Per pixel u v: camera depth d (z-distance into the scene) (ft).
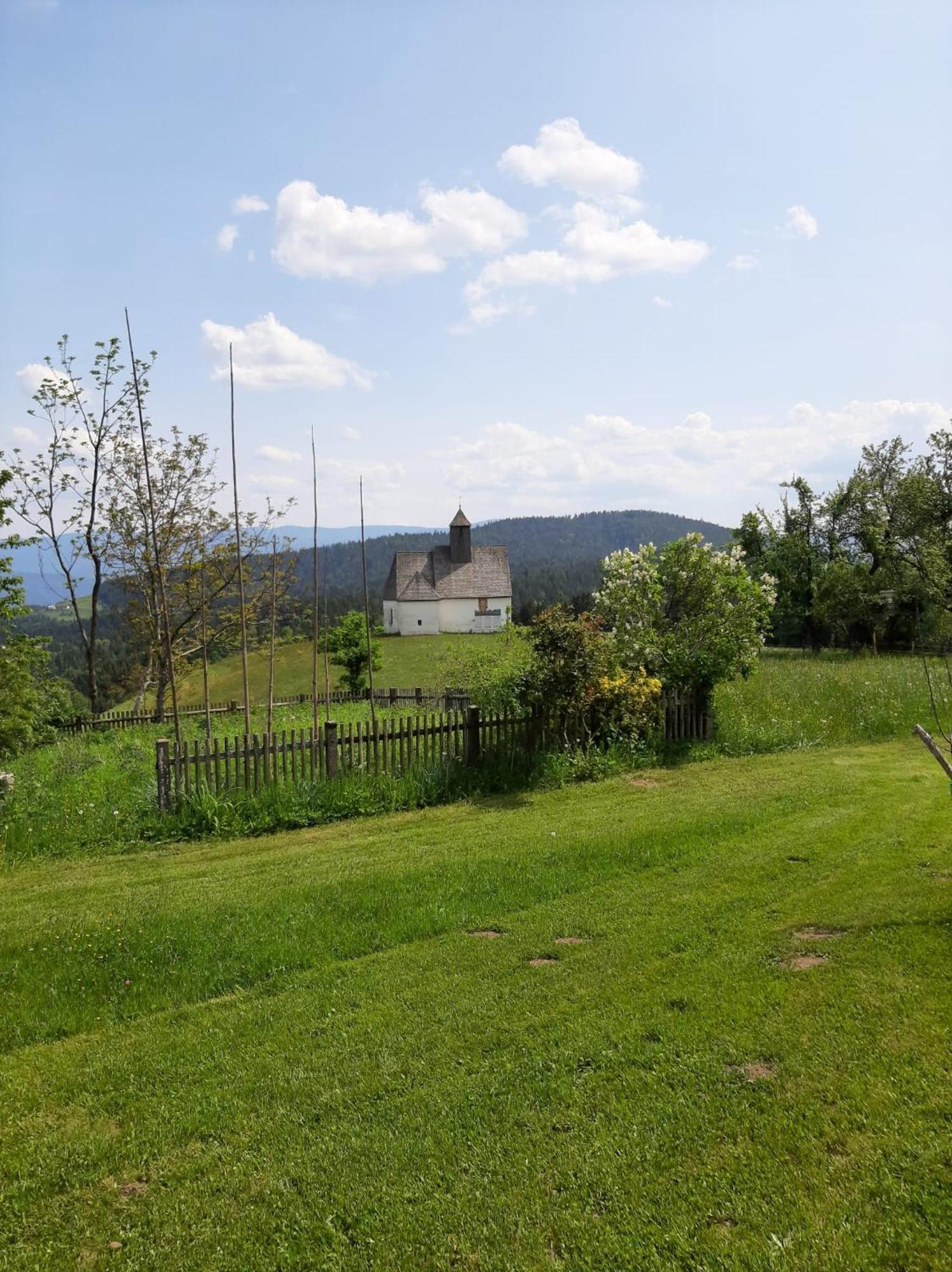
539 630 41.29
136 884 26.12
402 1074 13.73
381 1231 10.27
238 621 84.17
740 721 48.21
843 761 41.09
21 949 19.75
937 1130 11.12
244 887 24.80
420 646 210.79
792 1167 10.72
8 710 41.68
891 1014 14.16
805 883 21.68
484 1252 9.78
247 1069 14.24
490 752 40.32
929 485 125.08
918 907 19.06
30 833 31.60
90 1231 10.57
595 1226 10.04
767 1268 9.18
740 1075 12.82
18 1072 14.61
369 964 18.42
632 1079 12.94
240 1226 10.53
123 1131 12.69
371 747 37.70
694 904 20.66
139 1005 17.12
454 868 25.02
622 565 47.60
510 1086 13.08
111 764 46.16
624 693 42.16
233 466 42.60
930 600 107.24
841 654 135.64
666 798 34.68
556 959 18.01
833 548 152.25
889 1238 9.44
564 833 29.27
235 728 69.26
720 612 46.85
